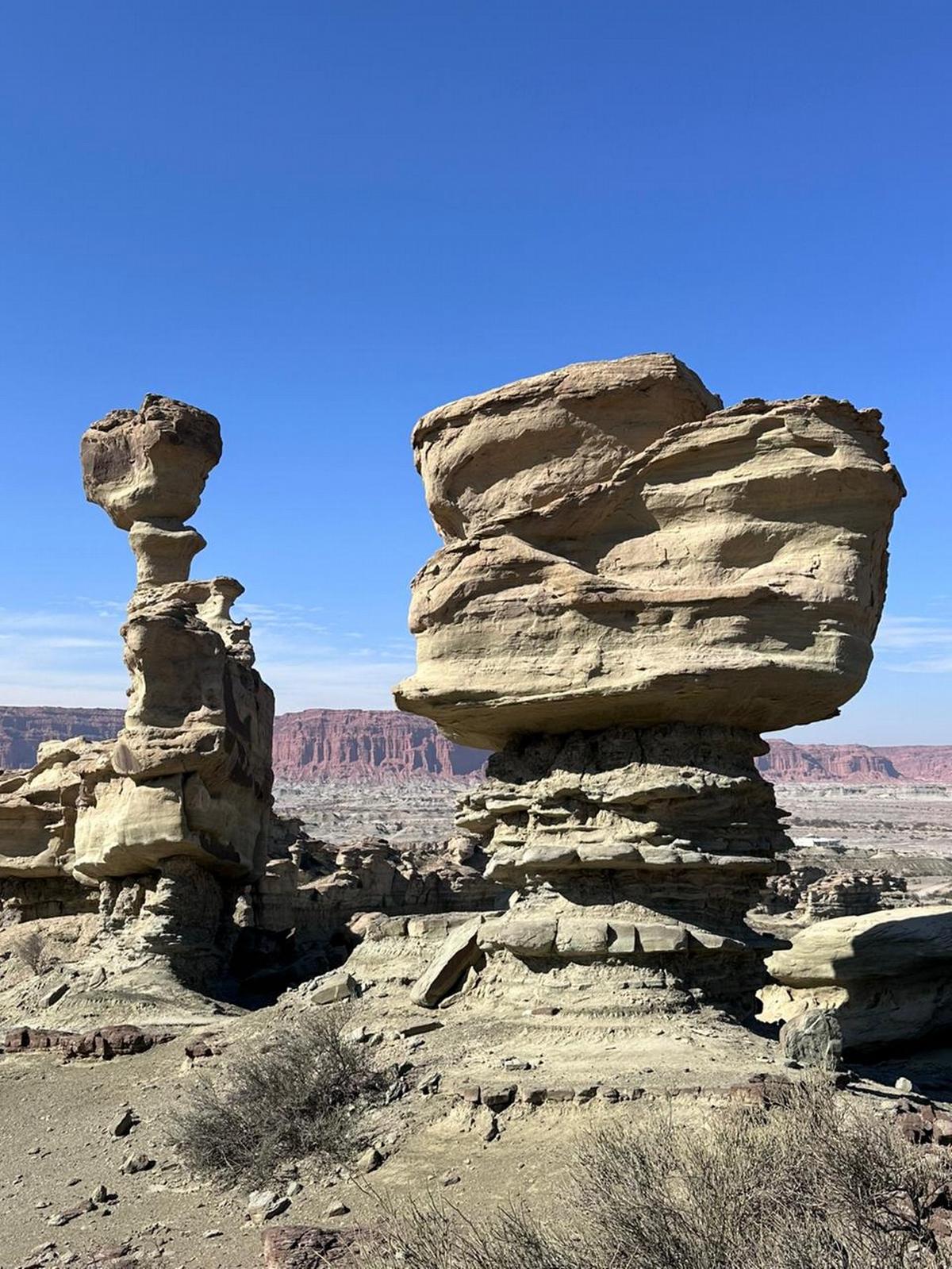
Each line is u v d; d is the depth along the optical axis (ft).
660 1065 44.68
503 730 62.13
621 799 56.29
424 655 59.98
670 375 58.80
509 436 61.21
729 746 57.88
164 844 88.33
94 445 113.50
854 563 54.54
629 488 57.88
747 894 57.72
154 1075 63.00
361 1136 43.86
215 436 114.42
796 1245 24.72
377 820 467.93
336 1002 65.46
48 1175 48.75
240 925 111.24
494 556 58.08
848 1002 75.72
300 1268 32.17
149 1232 39.60
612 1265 25.98
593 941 53.67
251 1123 46.16
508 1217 30.07
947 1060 71.00
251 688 100.68
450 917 72.02
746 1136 31.42
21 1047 73.87
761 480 55.06
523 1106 42.32
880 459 56.29
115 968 86.99
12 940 100.99
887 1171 28.84
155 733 89.71
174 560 110.93
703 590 54.49
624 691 54.49
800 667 53.36
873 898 150.00
